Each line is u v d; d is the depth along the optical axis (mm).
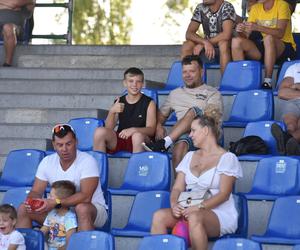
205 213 15977
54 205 16609
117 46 24750
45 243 16516
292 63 21797
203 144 16734
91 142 20453
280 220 16594
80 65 24562
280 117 21219
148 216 17391
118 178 19625
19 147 21266
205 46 22578
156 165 18578
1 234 16016
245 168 18734
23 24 25312
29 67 24234
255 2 24391
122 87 22969
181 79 22547
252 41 22781
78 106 22578
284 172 17812
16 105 22797
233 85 22062
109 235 15609
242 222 16641
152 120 19953
